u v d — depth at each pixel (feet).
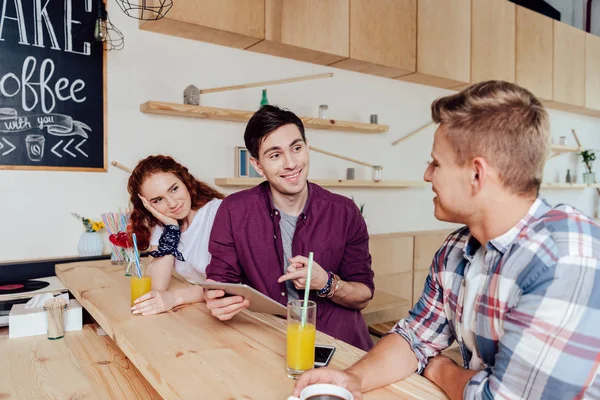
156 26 8.18
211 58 9.08
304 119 9.64
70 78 7.80
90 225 7.97
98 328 5.21
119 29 8.14
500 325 2.57
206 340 3.58
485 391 2.40
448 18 11.51
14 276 7.20
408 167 12.30
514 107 2.39
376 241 10.75
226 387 2.76
